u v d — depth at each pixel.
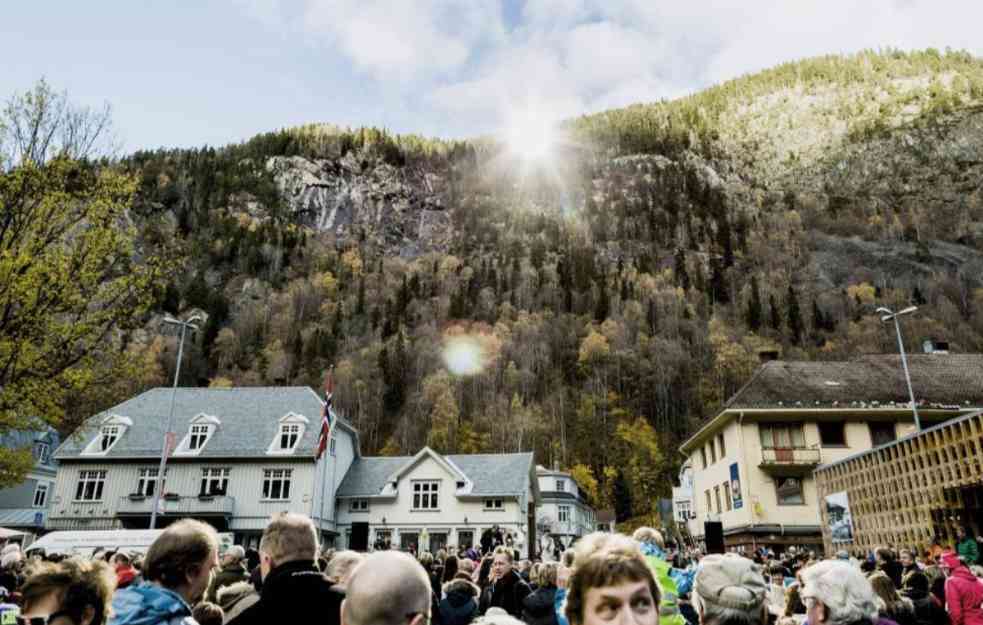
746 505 35.78
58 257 14.80
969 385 39.66
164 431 44.66
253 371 124.38
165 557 3.65
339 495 46.31
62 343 14.79
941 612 7.39
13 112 14.99
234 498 41.81
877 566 10.02
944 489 19.83
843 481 25.78
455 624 7.52
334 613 3.98
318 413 45.53
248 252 173.88
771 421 37.34
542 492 70.00
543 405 118.12
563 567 6.07
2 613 4.58
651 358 126.12
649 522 88.19
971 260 189.00
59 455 42.59
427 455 47.19
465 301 161.50
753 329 143.38
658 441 108.81
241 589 5.91
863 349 127.69
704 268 189.00
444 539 44.97
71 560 3.69
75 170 15.85
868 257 195.00
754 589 3.39
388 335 144.62
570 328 143.00
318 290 160.00
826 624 3.86
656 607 2.63
